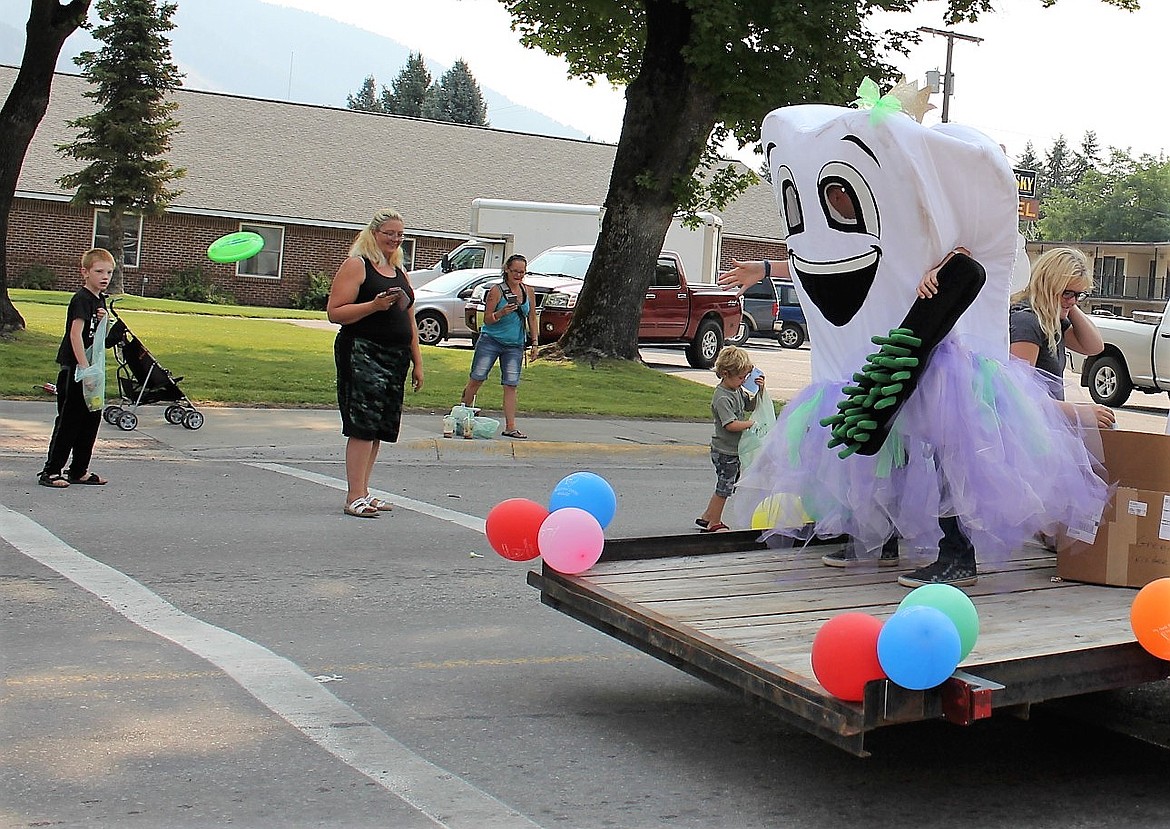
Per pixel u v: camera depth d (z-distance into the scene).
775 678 4.05
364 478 9.47
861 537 5.59
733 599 5.12
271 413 14.37
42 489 9.72
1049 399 5.53
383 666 5.79
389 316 9.27
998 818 4.32
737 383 9.09
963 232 5.27
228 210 39.91
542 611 6.97
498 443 13.36
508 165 47.06
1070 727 5.32
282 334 23.86
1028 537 5.70
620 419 16.14
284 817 4.06
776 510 6.02
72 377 9.66
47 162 38.66
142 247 39.38
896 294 5.36
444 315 26.08
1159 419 20.14
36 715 4.88
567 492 5.84
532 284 24.23
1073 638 4.46
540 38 22.36
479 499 10.58
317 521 9.13
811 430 5.74
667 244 31.62
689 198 20.86
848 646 3.77
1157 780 4.74
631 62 21.92
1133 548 5.29
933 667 3.72
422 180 44.66
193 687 5.32
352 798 4.25
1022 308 6.02
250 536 8.48
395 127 47.03
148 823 3.96
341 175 43.47
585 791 4.42
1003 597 5.18
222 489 10.23
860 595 5.22
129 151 35.78
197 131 43.06
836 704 3.83
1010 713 4.46
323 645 6.07
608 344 21.02
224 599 6.81
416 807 4.20
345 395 9.32
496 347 13.80
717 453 9.11
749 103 18.88
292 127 45.12
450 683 5.61
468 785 4.43
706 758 4.80
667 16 19.94
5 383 14.53
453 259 32.41
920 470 5.38
